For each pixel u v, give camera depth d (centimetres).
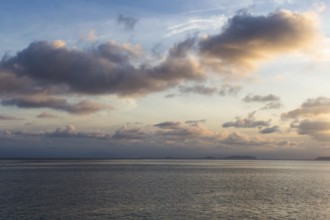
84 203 6725
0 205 6475
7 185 10206
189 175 15262
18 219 5297
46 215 5584
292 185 10750
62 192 8475
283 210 6194
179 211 5972
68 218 5384
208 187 9838
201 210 6088
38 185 10238
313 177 14612
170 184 10669
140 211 5934
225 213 5859
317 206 6625
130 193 8300
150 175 15075
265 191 9000
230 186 10219
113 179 12644
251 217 5581
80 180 12112
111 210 6012
